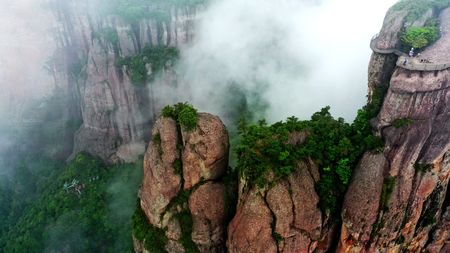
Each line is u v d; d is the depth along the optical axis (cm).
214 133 3725
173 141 3775
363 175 3388
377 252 3653
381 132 3409
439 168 3441
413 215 3572
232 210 3922
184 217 3891
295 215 3375
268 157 3391
